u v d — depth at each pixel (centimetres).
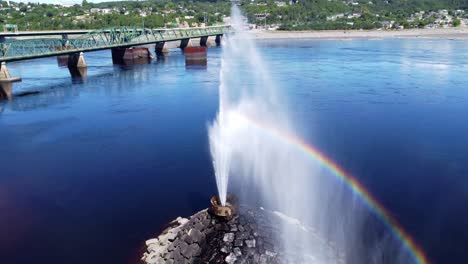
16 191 3288
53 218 2869
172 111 5766
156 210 2936
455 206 2955
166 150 4162
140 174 3575
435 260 2391
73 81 8719
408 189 3212
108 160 3931
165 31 16675
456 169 3562
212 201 1886
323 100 6178
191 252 1745
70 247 2533
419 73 8669
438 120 5084
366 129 4725
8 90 7712
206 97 6600
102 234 2652
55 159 3991
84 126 5134
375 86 7275
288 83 7631
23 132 4925
